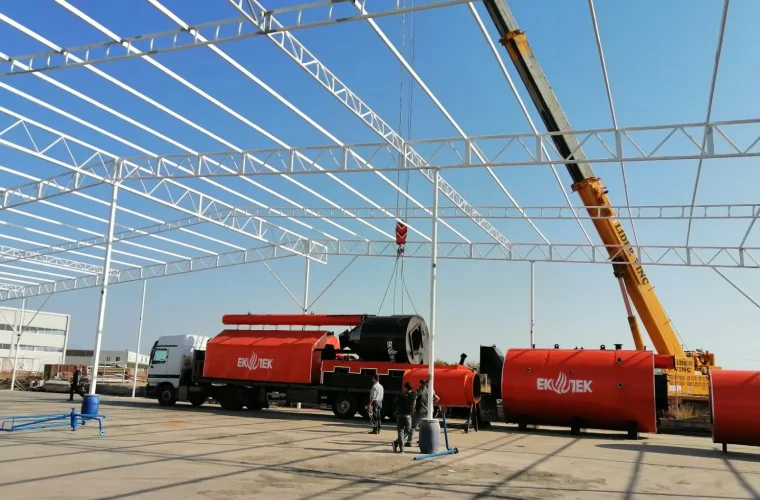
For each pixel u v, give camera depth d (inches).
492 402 818.2
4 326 2231.8
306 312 1184.2
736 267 924.0
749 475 468.8
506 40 621.0
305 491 355.9
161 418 800.9
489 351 832.9
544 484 404.8
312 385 890.1
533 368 765.3
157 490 342.6
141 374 2062.0
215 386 1012.5
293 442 586.2
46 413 812.0
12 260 1280.8
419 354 875.4
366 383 847.7
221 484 368.2
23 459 440.8
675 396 936.9
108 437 581.6
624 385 713.0
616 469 479.5
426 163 668.7
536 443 645.9
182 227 1074.7
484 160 628.7
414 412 611.5
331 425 770.8
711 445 693.9
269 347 933.2
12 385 1481.3
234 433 650.8
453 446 593.6
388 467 454.0
